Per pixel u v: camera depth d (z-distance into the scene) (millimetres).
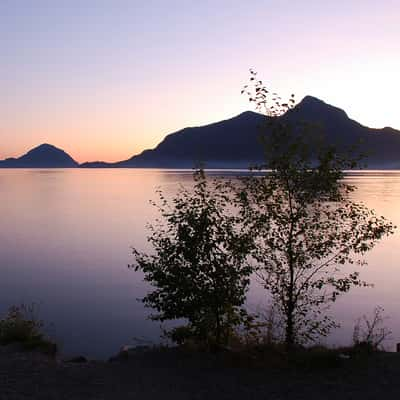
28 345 10930
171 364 9031
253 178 9578
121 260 30938
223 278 9578
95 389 7750
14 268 28344
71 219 58594
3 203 85438
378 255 32969
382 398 7094
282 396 7352
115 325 17109
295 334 10094
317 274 20188
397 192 112875
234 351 9328
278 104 9297
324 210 9586
